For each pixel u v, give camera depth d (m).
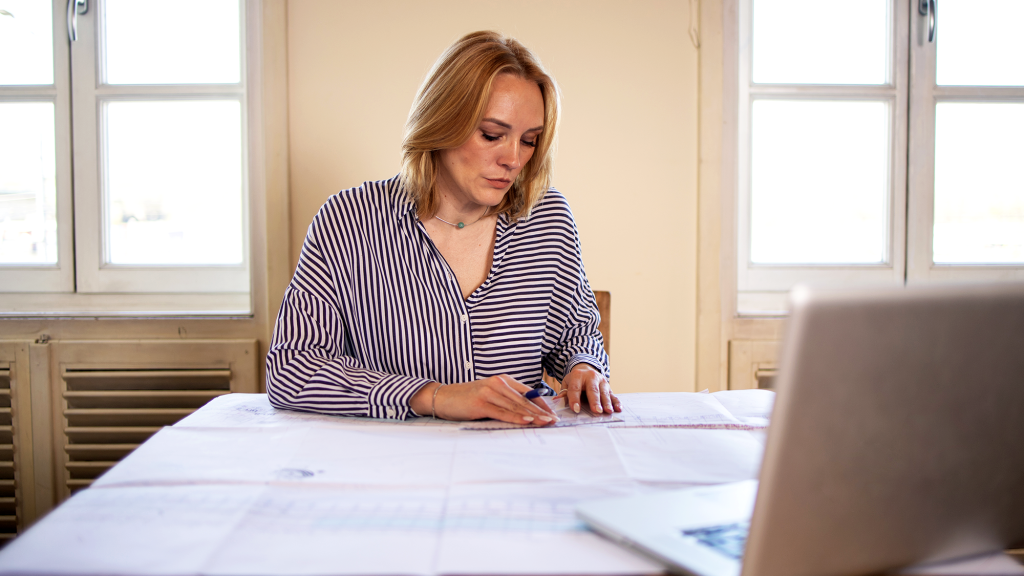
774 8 2.02
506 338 1.16
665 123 1.94
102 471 1.87
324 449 0.80
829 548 0.46
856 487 0.45
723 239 1.96
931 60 2.03
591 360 1.14
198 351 1.89
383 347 1.14
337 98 1.89
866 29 2.04
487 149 1.05
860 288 0.43
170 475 0.71
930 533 0.49
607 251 1.97
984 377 0.47
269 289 1.89
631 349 1.99
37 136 1.97
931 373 0.45
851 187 2.07
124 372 1.87
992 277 2.06
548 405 1.00
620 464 0.75
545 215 1.23
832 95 2.02
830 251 2.08
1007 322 0.47
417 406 0.96
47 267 1.99
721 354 1.98
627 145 1.94
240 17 1.93
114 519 0.59
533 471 0.73
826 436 0.43
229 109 1.97
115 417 1.86
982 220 2.07
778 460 0.43
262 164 1.88
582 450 0.80
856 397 0.44
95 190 1.96
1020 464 0.50
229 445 0.81
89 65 1.94
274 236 1.88
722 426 0.92
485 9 1.90
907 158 2.05
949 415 0.46
